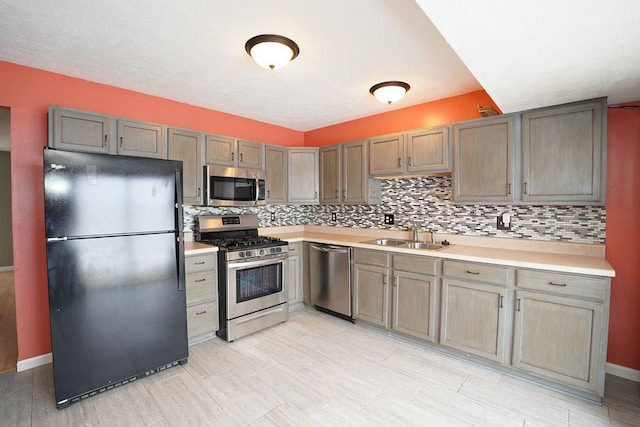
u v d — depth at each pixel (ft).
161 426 5.92
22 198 7.89
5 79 7.64
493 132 8.41
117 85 9.20
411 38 6.58
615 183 7.61
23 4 5.41
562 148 7.43
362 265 10.46
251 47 6.68
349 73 8.37
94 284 6.75
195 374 7.72
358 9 5.57
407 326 9.31
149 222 7.50
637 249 7.43
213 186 10.45
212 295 9.64
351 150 12.04
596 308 6.38
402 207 11.57
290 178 13.28
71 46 6.94
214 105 11.12
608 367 7.83
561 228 8.28
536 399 6.73
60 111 7.63
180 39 6.64
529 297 7.15
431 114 10.64
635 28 4.30
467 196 8.93
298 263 12.51
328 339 9.73
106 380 6.93
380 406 6.49
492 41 4.75
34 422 6.01
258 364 8.21
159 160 7.68
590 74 5.84
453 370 7.89
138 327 7.38
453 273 8.31
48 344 8.29
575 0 3.71
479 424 5.96
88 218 6.65
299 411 6.35
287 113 12.15
